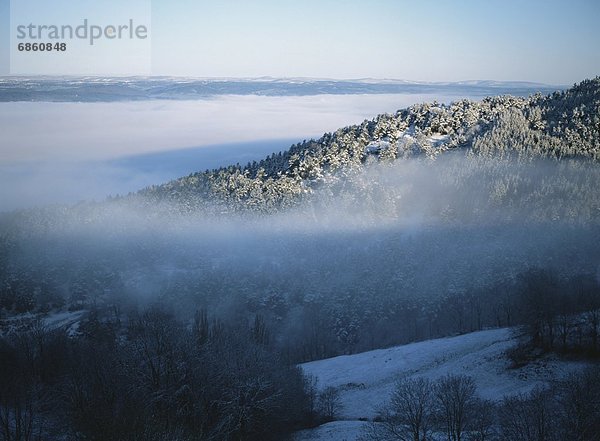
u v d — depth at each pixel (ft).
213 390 179.01
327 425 206.28
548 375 208.54
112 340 293.64
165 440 144.46
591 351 215.31
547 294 246.47
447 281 441.68
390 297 434.30
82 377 188.44
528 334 251.39
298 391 217.77
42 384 209.56
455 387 160.66
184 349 188.14
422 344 315.37
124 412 158.71
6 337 297.33
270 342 391.65
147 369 179.32
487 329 339.98
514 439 128.98
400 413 170.09
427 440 155.12
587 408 128.77
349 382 274.16
